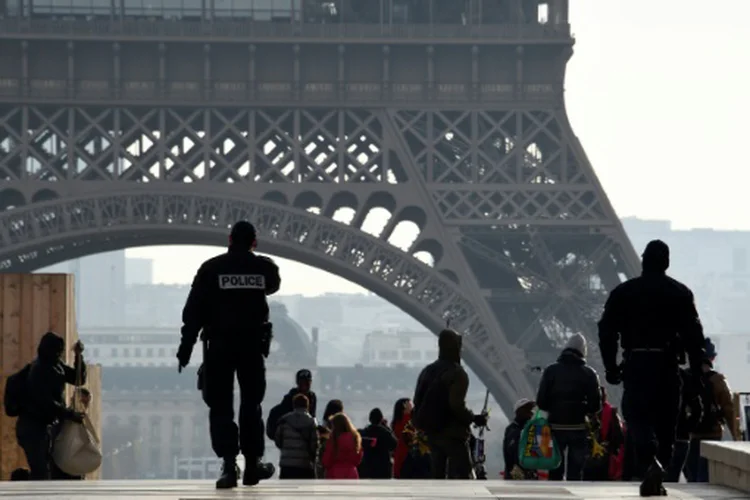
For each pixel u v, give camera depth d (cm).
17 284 7169
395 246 18250
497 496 4062
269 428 6506
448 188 18412
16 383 5488
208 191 18600
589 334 18288
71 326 7381
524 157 18562
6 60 18875
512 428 6197
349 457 5962
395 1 19212
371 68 18925
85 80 18975
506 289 18225
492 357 18012
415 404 5228
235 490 4225
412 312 18638
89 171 18712
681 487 4338
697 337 4225
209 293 4256
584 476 5762
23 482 4691
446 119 18688
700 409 5134
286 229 18362
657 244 4291
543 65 18812
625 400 4250
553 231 18325
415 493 4159
